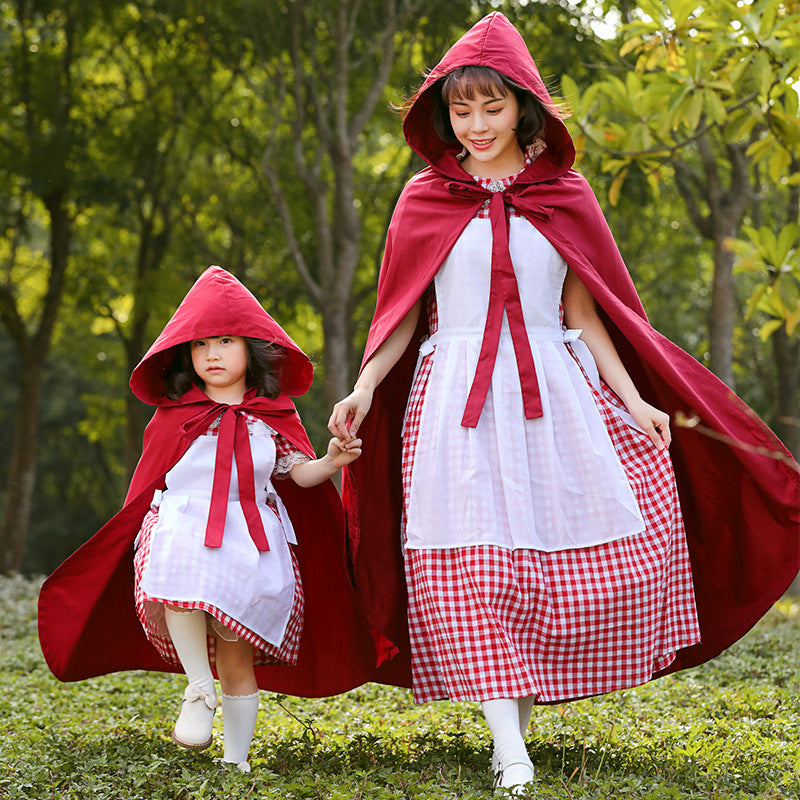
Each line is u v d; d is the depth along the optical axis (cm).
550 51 1358
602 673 367
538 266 378
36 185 1527
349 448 378
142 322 1698
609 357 391
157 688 591
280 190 1359
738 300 1670
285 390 437
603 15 653
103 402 2048
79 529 2869
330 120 1445
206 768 355
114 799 328
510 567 355
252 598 368
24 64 1554
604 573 362
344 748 397
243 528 380
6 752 394
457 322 379
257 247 1727
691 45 563
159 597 359
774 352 1477
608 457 370
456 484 363
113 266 1802
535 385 368
